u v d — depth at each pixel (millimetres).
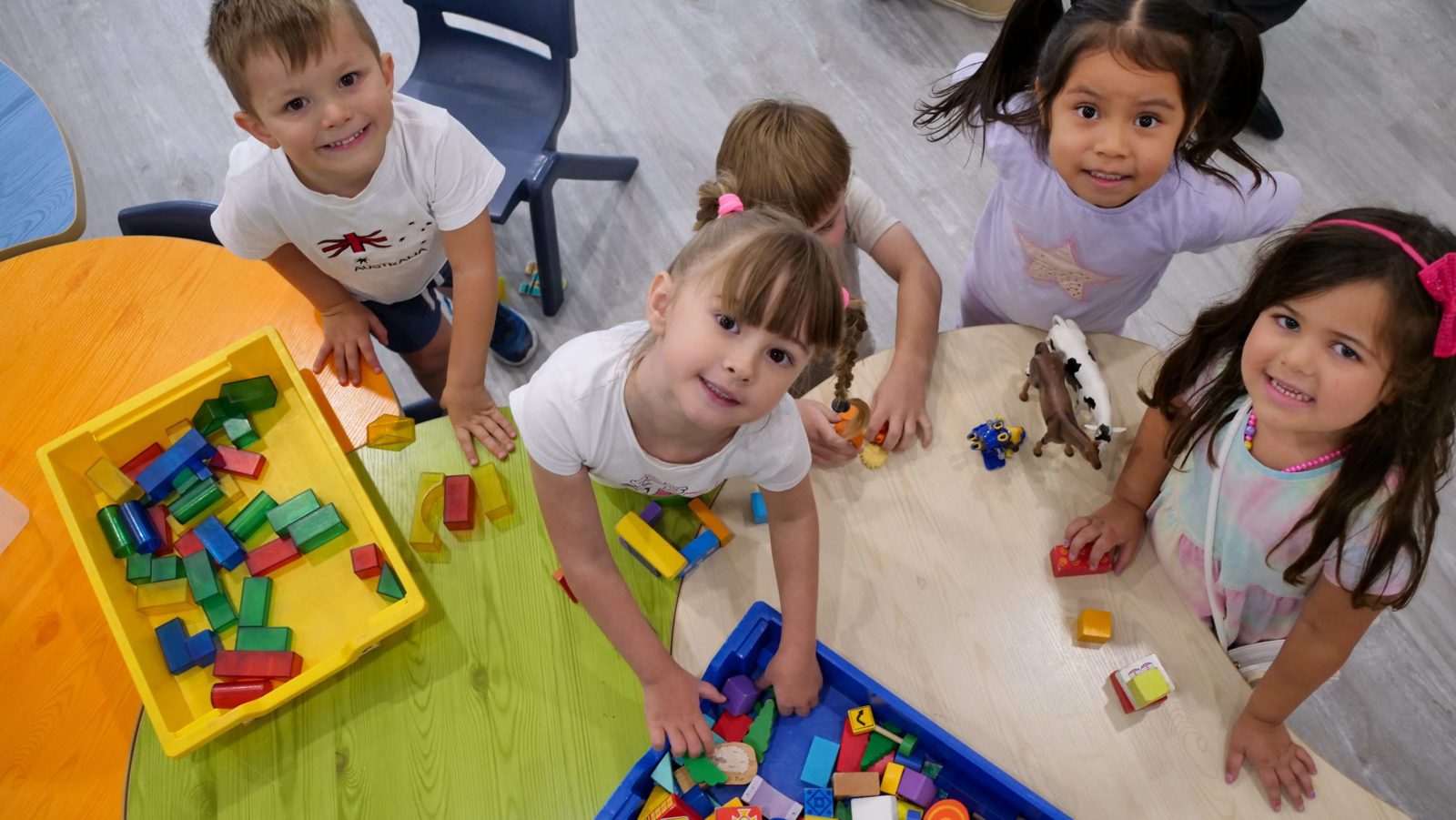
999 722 1011
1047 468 1161
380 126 1171
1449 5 2438
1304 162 2211
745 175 1204
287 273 1344
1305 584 1028
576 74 2402
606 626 1028
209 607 1105
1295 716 1639
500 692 1077
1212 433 1015
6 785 1061
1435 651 1688
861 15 2490
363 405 1317
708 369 777
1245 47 1055
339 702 1076
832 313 779
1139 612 1070
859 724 1025
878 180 2238
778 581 1049
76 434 1134
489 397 1312
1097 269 1335
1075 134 1095
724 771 1003
